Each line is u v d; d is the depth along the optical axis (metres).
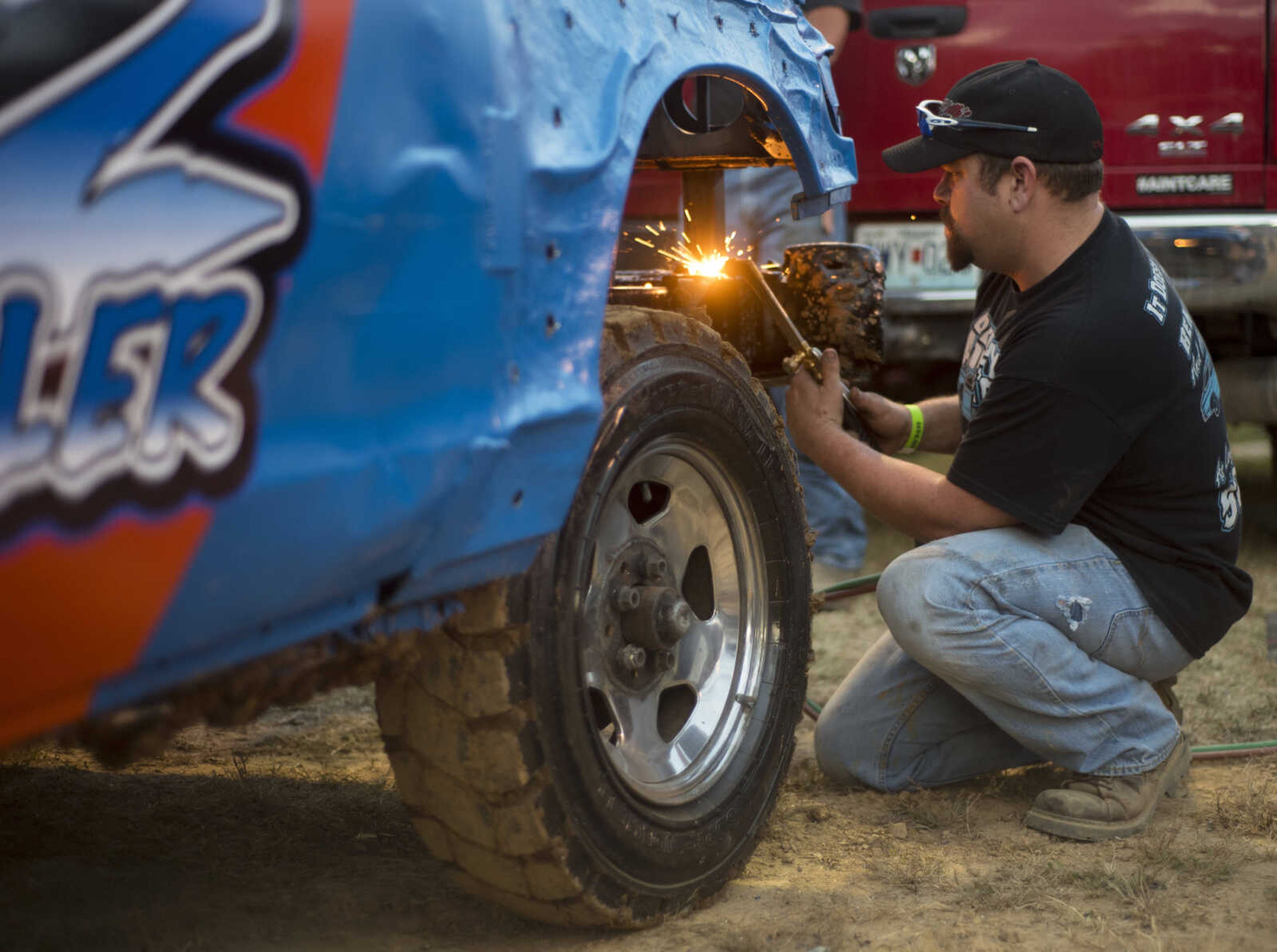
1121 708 2.30
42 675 0.98
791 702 2.17
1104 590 2.27
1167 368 2.23
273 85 1.10
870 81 4.24
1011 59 4.12
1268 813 2.32
